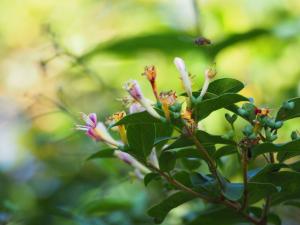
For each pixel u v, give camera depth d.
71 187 0.94
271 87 0.88
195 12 0.80
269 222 0.51
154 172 0.46
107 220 0.73
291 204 0.50
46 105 0.96
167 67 0.92
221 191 0.44
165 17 1.02
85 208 0.70
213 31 0.93
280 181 0.45
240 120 0.69
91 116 0.46
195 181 0.46
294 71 0.90
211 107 0.43
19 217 0.71
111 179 0.77
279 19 1.00
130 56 0.78
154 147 0.46
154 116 0.42
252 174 0.46
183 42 0.75
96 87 0.93
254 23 1.00
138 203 0.72
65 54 0.79
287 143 0.42
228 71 0.93
